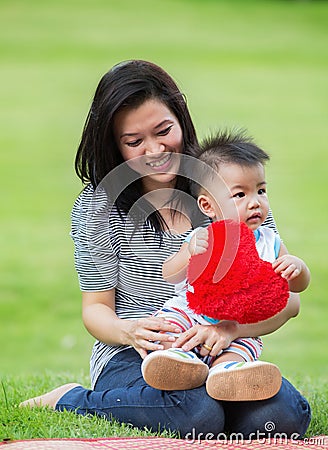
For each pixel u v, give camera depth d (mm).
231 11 67625
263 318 6828
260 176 7199
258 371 6504
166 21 63281
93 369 7555
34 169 35500
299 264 6906
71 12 64625
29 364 18484
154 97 7098
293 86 48188
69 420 6996
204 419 6652
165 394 6828
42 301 22641
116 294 7609
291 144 38125
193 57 54094
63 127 41156
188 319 7039
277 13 67438
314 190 32031
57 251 26453
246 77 49844
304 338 19547
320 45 58594
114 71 7176
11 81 48094
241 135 7562
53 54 53594
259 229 7332
